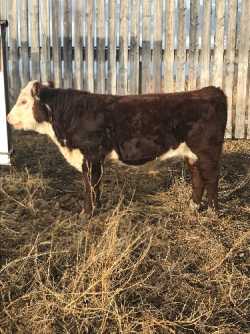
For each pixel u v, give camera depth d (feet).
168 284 7.40
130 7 13.98
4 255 8.04
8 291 7.08
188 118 9.43
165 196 10.51
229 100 14.37
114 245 7.43
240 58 13.98
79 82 14.70
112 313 6.67
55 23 14.42
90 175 9.56
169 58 14.20
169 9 13.87
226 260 8.13
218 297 7.26
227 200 10.49
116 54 14.42
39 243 8.20
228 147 13.74
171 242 8.52
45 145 13.55
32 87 9.89
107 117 9.46
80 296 6.65
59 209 9.73
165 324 6.58
